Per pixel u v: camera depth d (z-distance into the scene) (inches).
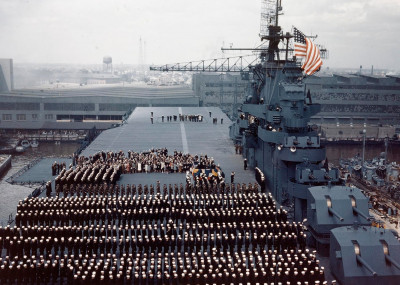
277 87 2519.7
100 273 1478.8
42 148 6171.3
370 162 4399.6
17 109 7396.7
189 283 1449.3
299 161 2161.7
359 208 1743.4
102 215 1945.1
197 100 7657.5
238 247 1700.3
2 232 1770.4
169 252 1713.8
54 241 1726.1
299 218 1990.7
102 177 2500.0
